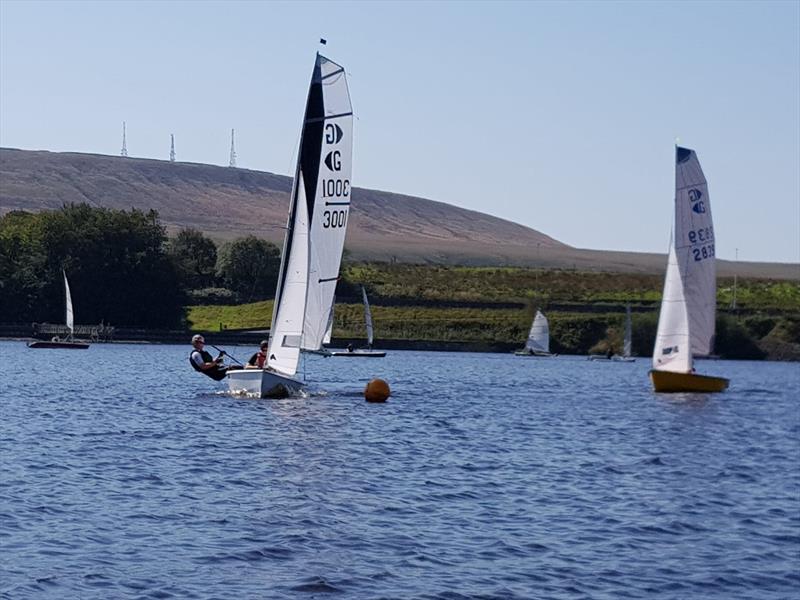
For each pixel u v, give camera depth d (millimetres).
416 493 36062
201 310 188375
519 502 35281
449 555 27844
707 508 35562
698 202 83500
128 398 66562
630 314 179875
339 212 64812
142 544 27609
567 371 132125
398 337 187375
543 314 195375
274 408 60250
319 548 27906
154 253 177750
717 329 193375
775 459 48969
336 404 65562
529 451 48125
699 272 84562
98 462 40094
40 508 31188
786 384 117750
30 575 24578
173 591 23906
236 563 26250
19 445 44125
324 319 65562
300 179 61469
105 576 24750
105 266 173250
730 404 79438
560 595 24875
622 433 57344
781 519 34094
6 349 140750
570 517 33094
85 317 173750
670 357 84750
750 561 28500
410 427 54906
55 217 177375
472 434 53625
